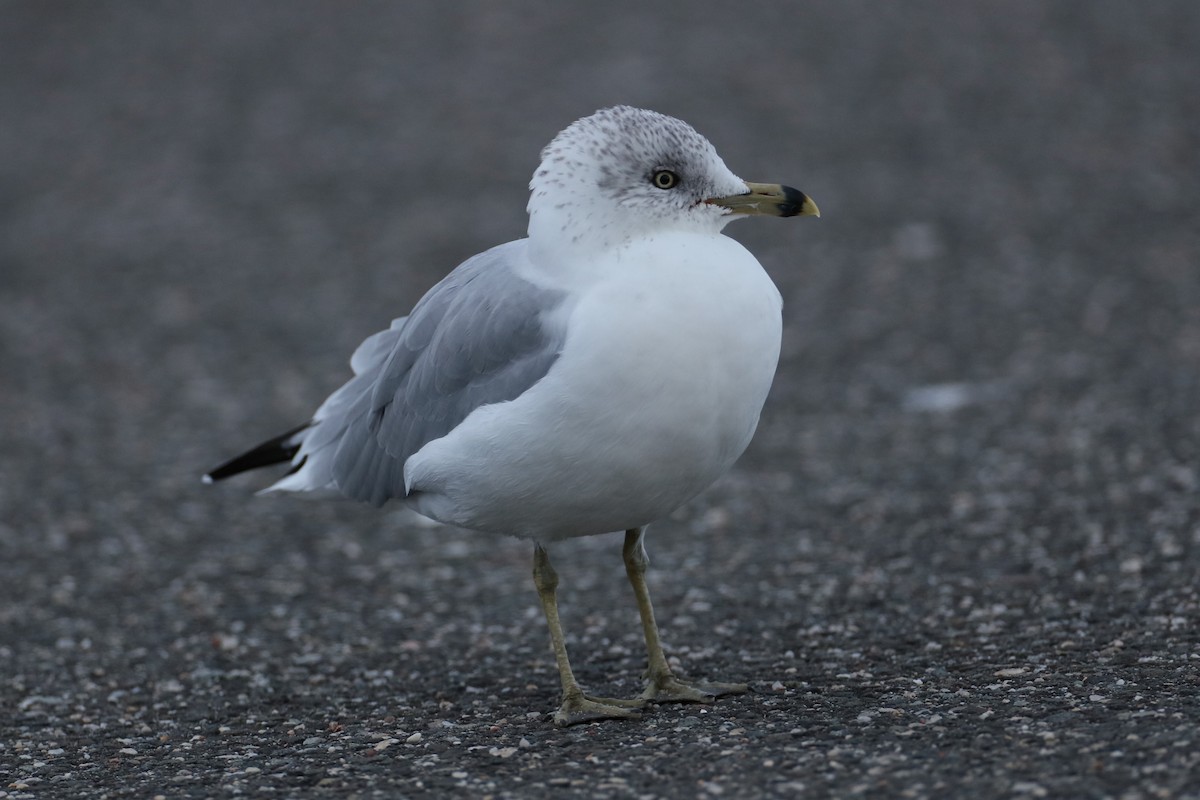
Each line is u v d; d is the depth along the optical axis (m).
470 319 8.00
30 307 21.31
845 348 17.48
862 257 20.64
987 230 21.23
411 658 9.97
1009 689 7.82
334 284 21.33
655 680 8.47
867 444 14.48
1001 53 30.61
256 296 21.12
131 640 10.71
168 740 8.39
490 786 6.99
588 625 10.45
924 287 19.23
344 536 13.27
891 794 6.39
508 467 7.73
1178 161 23.64
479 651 10.02
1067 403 14.77
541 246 7.81
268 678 9.70
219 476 10.40
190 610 11.40
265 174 27.20
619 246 7.67
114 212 25.83
